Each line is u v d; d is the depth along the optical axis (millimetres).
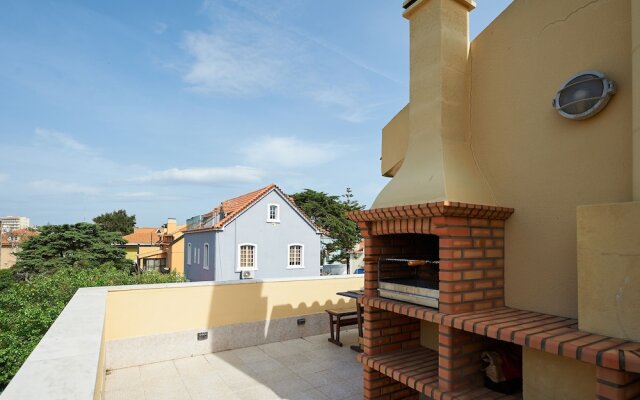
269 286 8461
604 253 2602
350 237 35938
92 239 27078
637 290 2424
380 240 4645
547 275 3480
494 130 4066
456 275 3506
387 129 6312
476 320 3246
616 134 3016
